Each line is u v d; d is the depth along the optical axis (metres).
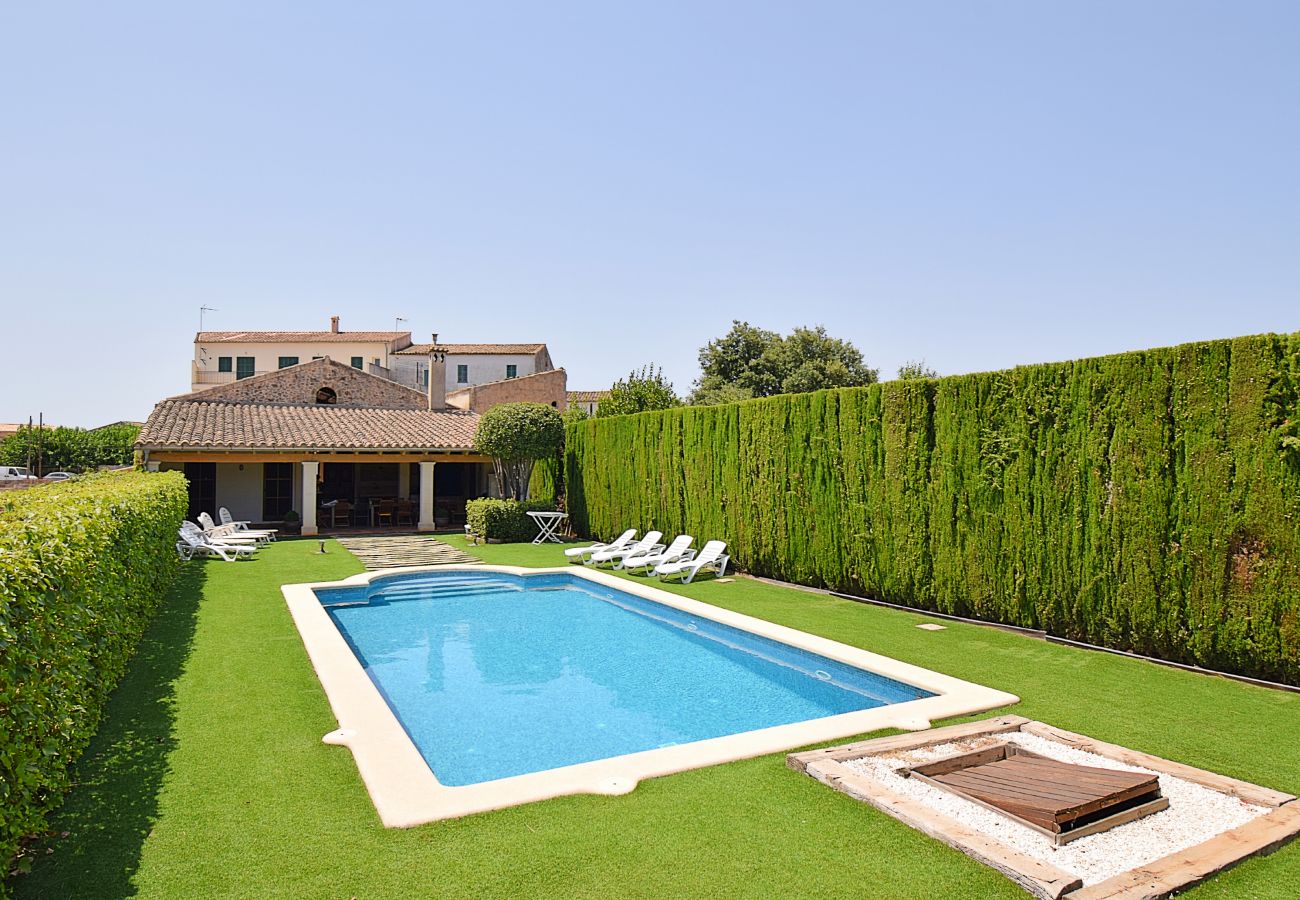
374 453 24.33
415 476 28.98
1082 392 9.56
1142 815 4.73
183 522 18.27
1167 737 6.24
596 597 14.88
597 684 9.25
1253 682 7.88
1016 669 8.43
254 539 20.62
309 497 23.41
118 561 7.39
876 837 4.38
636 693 8.87
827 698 8.72
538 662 10.27
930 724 6.53
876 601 12.88
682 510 18.14
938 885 3.87
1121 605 9.06
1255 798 4.90
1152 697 7.37
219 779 5.14
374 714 6.43
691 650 10.95
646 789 5.08
